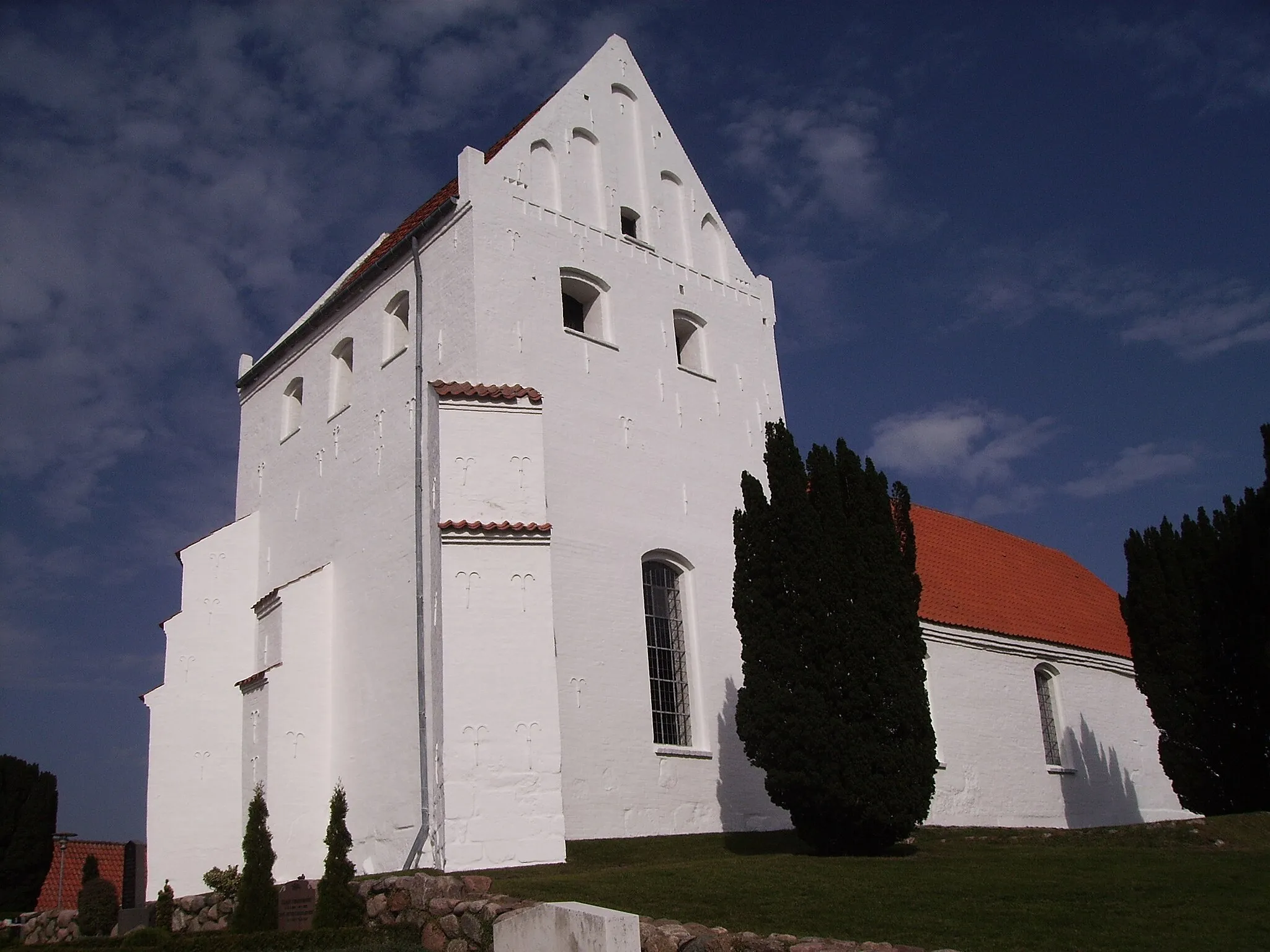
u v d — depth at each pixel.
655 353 26.39
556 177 26.08
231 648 27.33
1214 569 23.89
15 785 33.72
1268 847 18.78
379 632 22.94
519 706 19.80
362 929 15.60
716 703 24.30
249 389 30.67
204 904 19.91
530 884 15.92
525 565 20.69
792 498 20.34
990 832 22.28
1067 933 12.74
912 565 21.05
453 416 21.56
